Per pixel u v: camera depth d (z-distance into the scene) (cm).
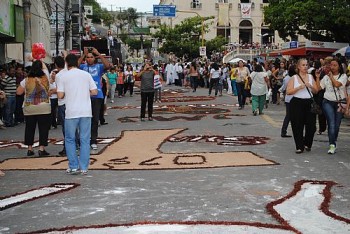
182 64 4716
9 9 1823
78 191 757
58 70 1019
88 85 883
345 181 806
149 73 1708
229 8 8019
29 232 568
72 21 3984
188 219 606
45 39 3681
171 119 1766
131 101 2720
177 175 861
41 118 1069
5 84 1647
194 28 5994
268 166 928
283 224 582
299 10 3606
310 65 2072
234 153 1066
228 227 573
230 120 1705
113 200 700
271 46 5834
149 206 666
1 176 874
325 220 601
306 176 841
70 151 880
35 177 865
